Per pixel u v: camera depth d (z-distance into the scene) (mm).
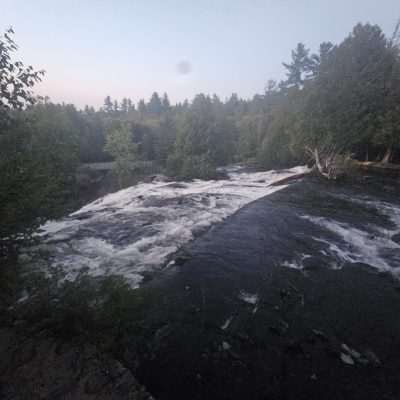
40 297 3441
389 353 4148
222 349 4191
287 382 3646
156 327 4582
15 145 3383
